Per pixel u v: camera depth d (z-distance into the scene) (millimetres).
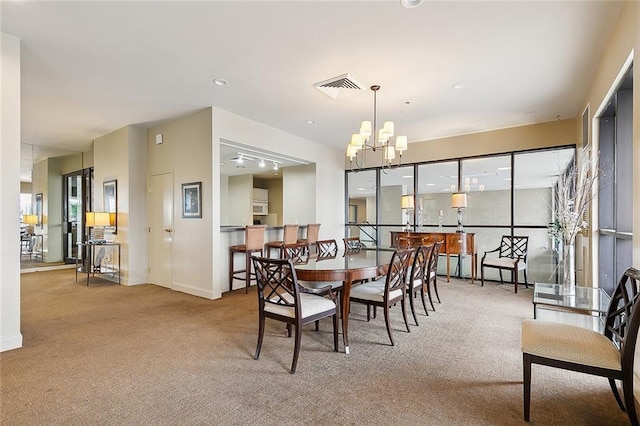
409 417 1826
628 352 1637
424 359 2580
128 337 3035
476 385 2182
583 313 3111
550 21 2514
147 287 5223
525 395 1806
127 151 5383
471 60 3123
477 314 3771
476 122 5184
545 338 1819
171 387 2146
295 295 2398
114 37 2746
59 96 4055
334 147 7141
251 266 5266
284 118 4996
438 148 6203
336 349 2732
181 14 2430
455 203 5793
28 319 3574
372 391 2100
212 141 4488
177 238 5043
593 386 2164
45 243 7297
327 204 7016
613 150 3525
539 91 3875
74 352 2697
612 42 2697
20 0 2256
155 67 3289
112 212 5719
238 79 3572
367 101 4227
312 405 1941
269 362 2521
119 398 2014
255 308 4020
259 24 2557
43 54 3023
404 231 6527
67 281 5715
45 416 1830
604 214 3496
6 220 2715
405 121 5117
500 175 5801
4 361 2520
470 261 6188
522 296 4645
